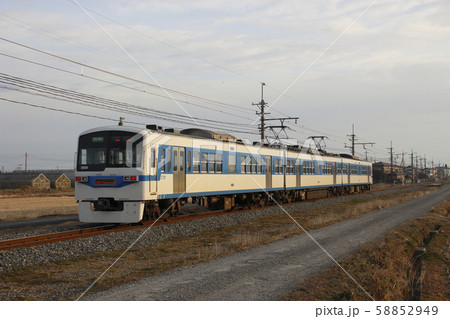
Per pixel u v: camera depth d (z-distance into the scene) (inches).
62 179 2955.2
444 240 700.0
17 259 394.0
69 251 442.3
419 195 1737.2
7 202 1451.8
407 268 461.1
